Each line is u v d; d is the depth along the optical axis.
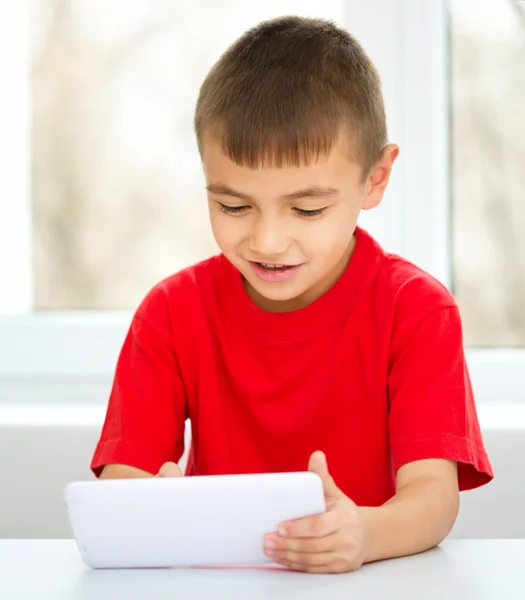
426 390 1.10
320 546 0.83
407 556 0.90
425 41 1.71
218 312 1.23
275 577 0.83
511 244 1.77
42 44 1.82
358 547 0.85
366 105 1.10
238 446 1.22
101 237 1.84
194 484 0.81
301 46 1.09
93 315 1.83
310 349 1.19
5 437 1.53
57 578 0.82
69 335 1.79
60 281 1.85
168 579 0.82
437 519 0.98
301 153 1.01
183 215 1.83
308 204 1.03
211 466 1.22
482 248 1.78
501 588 0.78
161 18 1.81
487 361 1.73
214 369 1.22
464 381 1.12
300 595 0.77
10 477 1.54
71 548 0.91
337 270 1.21
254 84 1.05
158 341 1.23
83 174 1.83
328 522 0.83
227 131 1.03
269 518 0.82
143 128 1.82
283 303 1.21
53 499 1.53
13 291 1.85
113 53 1.82
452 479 1.05
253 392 1.20
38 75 1.83
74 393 1.78
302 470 1.20
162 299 1.25
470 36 1.75
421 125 1.72
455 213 1.77
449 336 1.14
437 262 1.74
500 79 1.76
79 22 1.82
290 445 1.20
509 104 1.76
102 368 1.79
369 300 1.20
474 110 1.76
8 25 1.81
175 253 1.83
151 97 1.82
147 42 1.81
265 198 1.02
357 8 1.71
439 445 1.06
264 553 0.84
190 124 1.81
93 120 1.83
